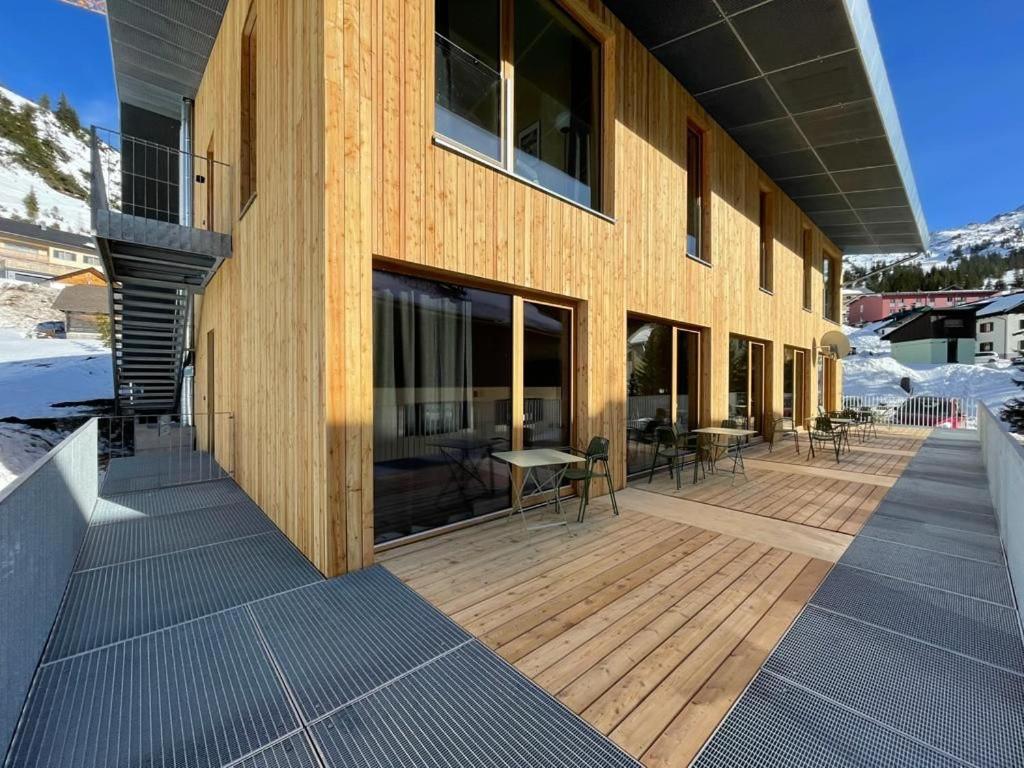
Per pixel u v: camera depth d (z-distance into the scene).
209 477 5.68
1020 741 1.56
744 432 5.31
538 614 2.40
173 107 8.28
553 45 4.46
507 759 1.50
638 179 5.28
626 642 2.15
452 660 2.01
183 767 1.47
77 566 2.98
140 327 8.01
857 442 8.59
